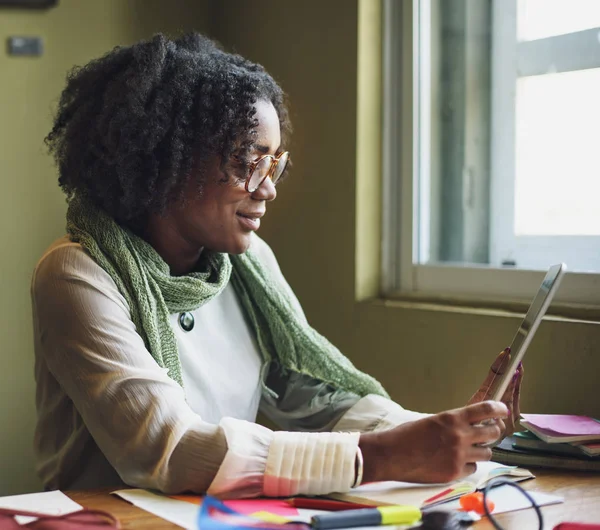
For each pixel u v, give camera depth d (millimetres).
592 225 1530
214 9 2250
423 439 962
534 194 1634
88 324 1063
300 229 1997
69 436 1224
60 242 1182
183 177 1176
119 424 1003
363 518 830
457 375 1627
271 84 1302
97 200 1215
